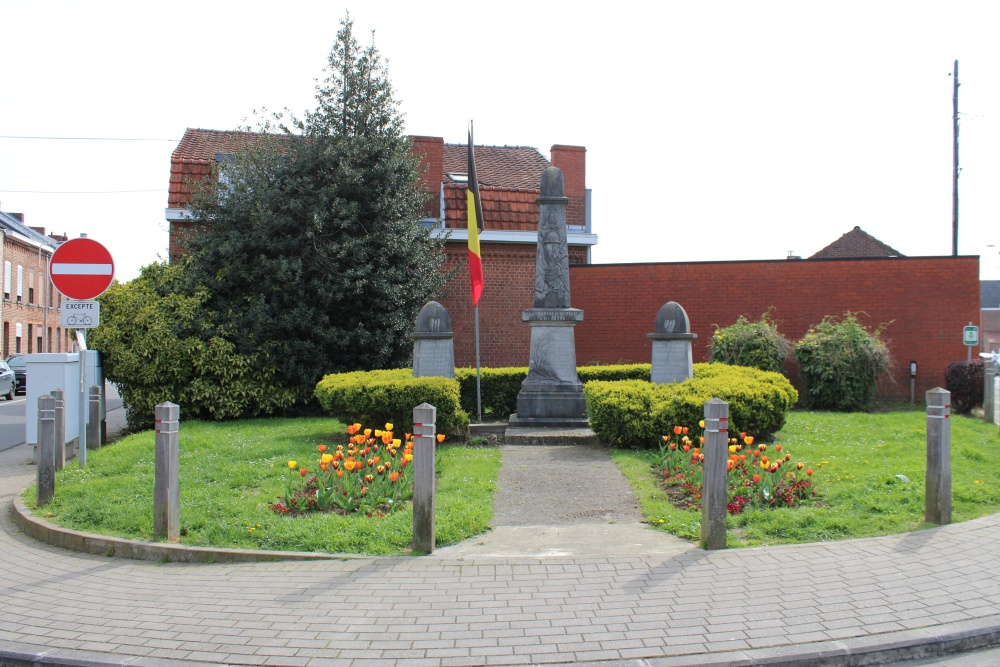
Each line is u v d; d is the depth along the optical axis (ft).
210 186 53.36
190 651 14.20
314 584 17.51
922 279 55.52
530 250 65.31
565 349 39.88
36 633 15.19
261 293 49.14
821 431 37.68
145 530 21.53
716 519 19.58
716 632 14.51
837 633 14.38
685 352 40.45
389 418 35.83
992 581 16.97
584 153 70.49
